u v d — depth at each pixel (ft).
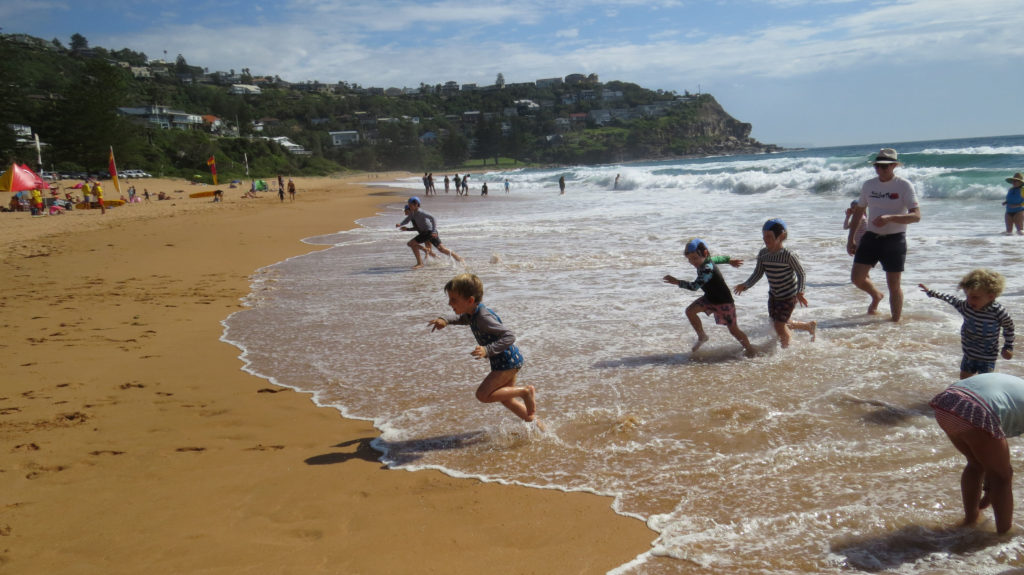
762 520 11.09
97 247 58.59
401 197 151.64
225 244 59.98
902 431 14.11
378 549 10.84
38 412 17.97
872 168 91.20
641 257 41.14
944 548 9.98
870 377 17.52
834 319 23.89
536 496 12.59
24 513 12.37
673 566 10.00
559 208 93.04
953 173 77.71
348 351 23.58
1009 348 14.74
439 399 18.25
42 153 264.11
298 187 257.14
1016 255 33.58
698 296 29.25
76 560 10.69
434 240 43.09
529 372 20.17
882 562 9.76
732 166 153.99
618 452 14.24
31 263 49.14
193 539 11.29
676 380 18.49
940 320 22.88
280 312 30.81
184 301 34.06
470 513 12.04
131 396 19.31
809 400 16.26
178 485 13.51
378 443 15.55
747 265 36.58
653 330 23.99
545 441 15.08
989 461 9.69
